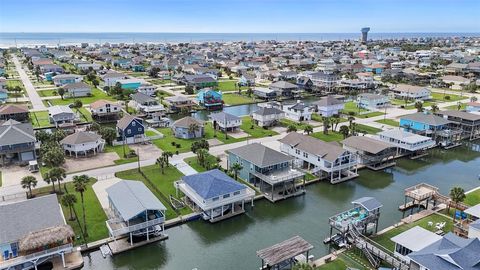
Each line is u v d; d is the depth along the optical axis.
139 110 108.81
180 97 117.00
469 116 90.12
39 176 62.22
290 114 104.69
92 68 185.25
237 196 52.50
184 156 73.00
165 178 62.44
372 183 64.88
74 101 117.19
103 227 47.50
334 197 59.50
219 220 51.47
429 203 55.84
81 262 41.47
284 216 53.50
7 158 68.62
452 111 95.56
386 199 58.72
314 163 66.19
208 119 105.31
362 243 42.81
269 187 61.44
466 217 48.72
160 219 45.94
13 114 95.06
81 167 66.44
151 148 77.44
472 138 89.94
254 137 86.31
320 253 44.12
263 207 55.91
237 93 141.88
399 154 77.75
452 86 159.88
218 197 50.50
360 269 40.31
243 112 115.62
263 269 40.62
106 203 53.47
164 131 90.38
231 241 47.22
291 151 71.44
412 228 44.16
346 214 48.38
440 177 67.94
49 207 44.09
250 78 159.38
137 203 45.97
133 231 44.56
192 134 85.25
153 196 49.47
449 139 85.00
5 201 53.12
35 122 95.31
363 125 97.69
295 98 137.12
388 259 40.28
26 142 67.56
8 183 59.19
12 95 126.81
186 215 51.38
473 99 125.44
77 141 71.31
